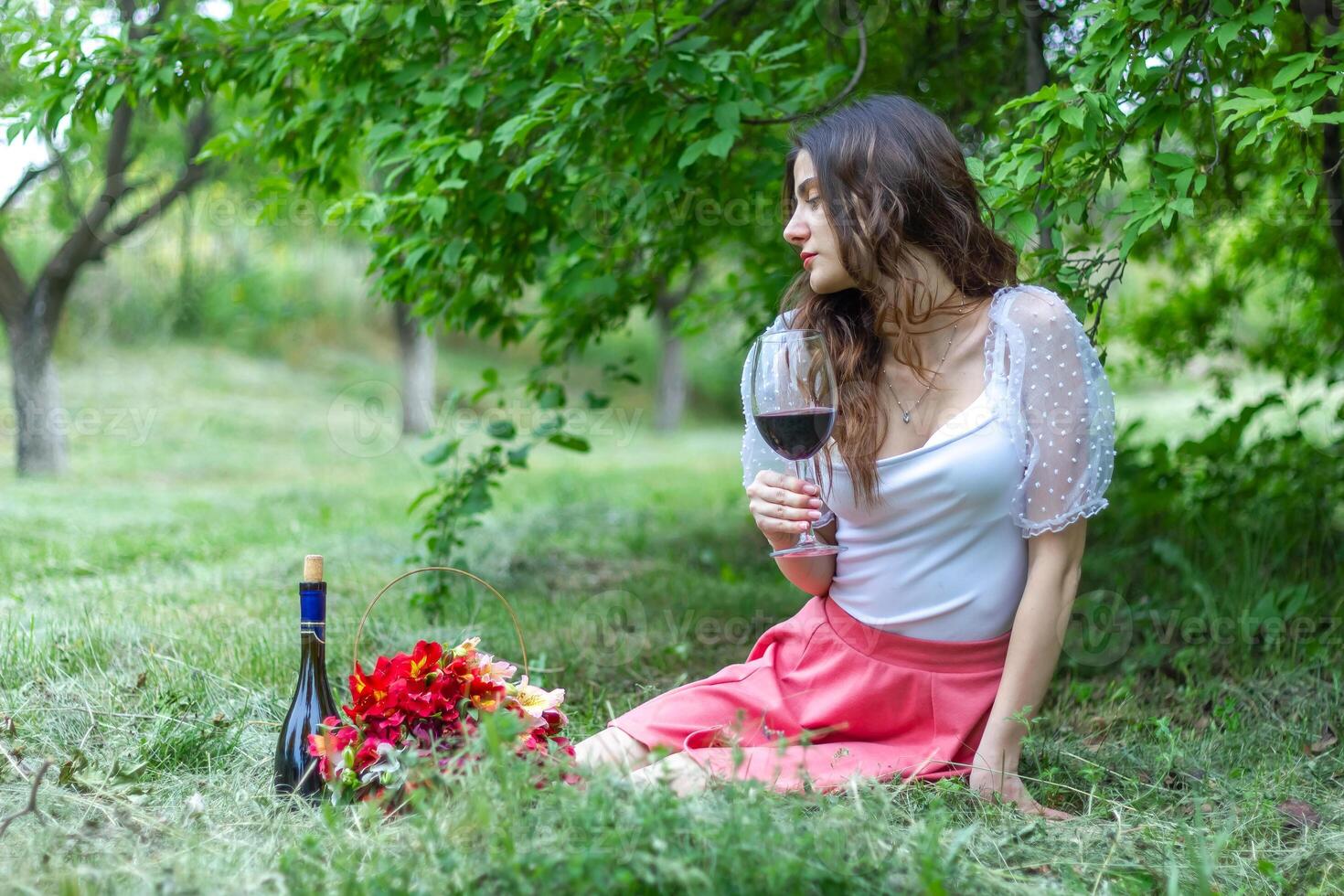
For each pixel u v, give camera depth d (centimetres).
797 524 223
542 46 351
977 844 200
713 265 1246
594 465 1420
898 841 185
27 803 215
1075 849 205
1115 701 347
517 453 461
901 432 231
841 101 364
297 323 2181
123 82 426
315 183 468
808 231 231
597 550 680
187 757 260
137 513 804
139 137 1086
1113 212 289
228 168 1064
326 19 416
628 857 164
